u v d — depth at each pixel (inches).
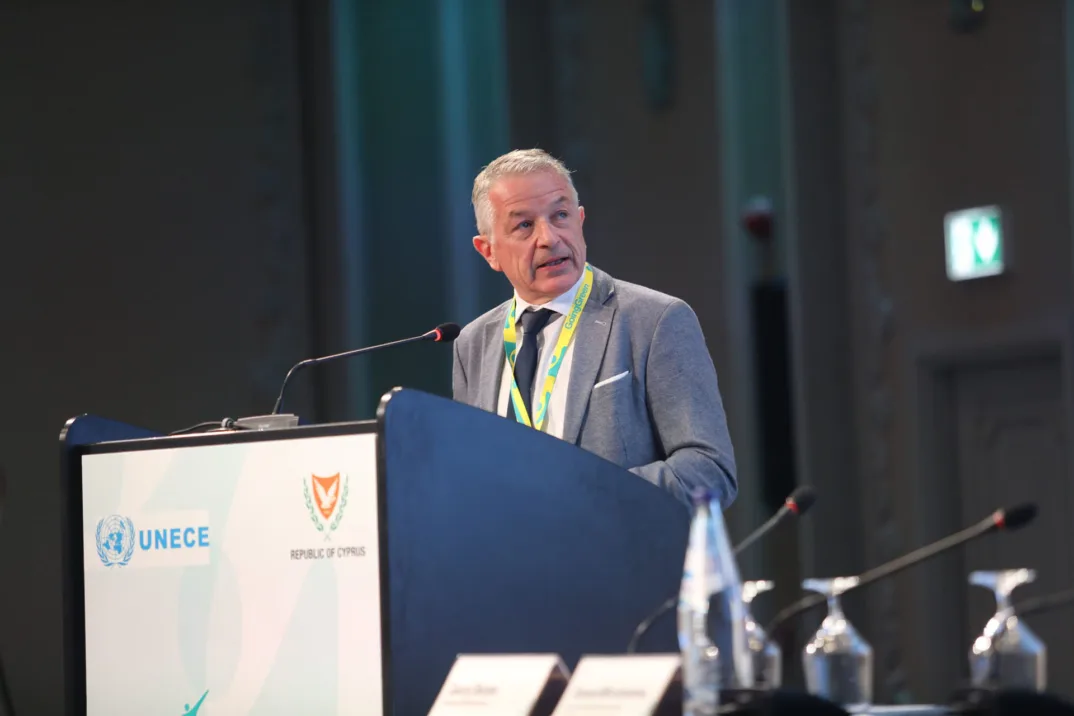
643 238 836.0
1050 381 709.3
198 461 177.5
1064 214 682.8
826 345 787.4
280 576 169.6
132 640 179.5
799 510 215.9
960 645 741.9
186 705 174.7
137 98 775.1
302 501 169.0
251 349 780.0
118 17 776.3
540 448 175.6
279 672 168.1
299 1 808.3
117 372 756.6
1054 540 703.7
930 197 748.6
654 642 182.1
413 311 813.9
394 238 815.7
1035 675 210.7
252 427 198.2
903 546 760.3
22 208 754.2
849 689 203.0
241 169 788.6
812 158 791.1
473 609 165.5
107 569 182.2
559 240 231.1
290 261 792.3
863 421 780.6
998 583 219.8
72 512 184.9
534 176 235.1
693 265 821.2
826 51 797.2
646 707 146.3
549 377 227.0
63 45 767.1
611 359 223.9
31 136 759.1
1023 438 721.6
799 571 797.9
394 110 824.3
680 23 829.8
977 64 725.3
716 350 813.9
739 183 808.9
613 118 842.2
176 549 177.8
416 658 159.5
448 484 165.6
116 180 767.7
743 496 803.4
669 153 829.8
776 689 156.2
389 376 810.8
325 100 803.4
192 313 770.8
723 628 158.9
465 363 247.0
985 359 722.2
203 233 778.2
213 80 789.2
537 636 170.9
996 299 716.0
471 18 839.1
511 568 169.6
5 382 741.9
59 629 720.3
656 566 184.7
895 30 766.5
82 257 759.1
